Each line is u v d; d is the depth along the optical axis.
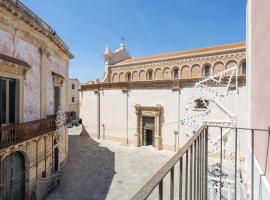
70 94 51.59
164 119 23.41
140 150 23.66
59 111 15.89
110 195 12.80
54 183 13.89
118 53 39.03
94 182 14.77
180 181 2.08
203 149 3.59
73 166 18.16
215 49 27.27
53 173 14.41
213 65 26.34
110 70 37.72
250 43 8.38
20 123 10.54
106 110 28.48
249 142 8.43
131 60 36.34
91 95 30.28
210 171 11.48
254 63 7.26
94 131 29.81
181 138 22.34
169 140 23.11
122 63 36.16
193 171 2.88
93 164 18.77
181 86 22.34
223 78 19.44
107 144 26.55
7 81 10.42
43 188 12.56
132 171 17.03
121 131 26.88
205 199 3.63
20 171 11.16
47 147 13.89
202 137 3.49
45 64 13.74
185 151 2.23
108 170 17.25
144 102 24.98
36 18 12.13
